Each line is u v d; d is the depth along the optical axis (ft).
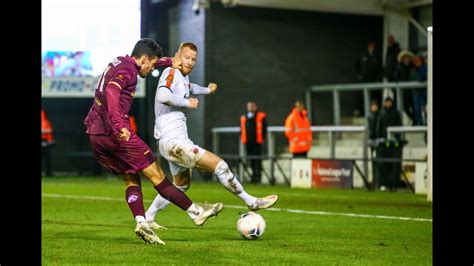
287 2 155.12
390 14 157.48
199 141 155.63
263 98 159.84
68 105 176.04
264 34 159.84
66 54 155.94
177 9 159.63
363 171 130.52
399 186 118.21
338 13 163.32
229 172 53.52
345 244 50.65
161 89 52.29
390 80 147.02
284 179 137.39
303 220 67.92
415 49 156.15
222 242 50.83
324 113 162.71
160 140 53.72
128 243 50.34
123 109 48.93
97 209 80.07
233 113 157.48
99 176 166.50
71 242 50.88
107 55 155.12
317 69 163.12
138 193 49.70
